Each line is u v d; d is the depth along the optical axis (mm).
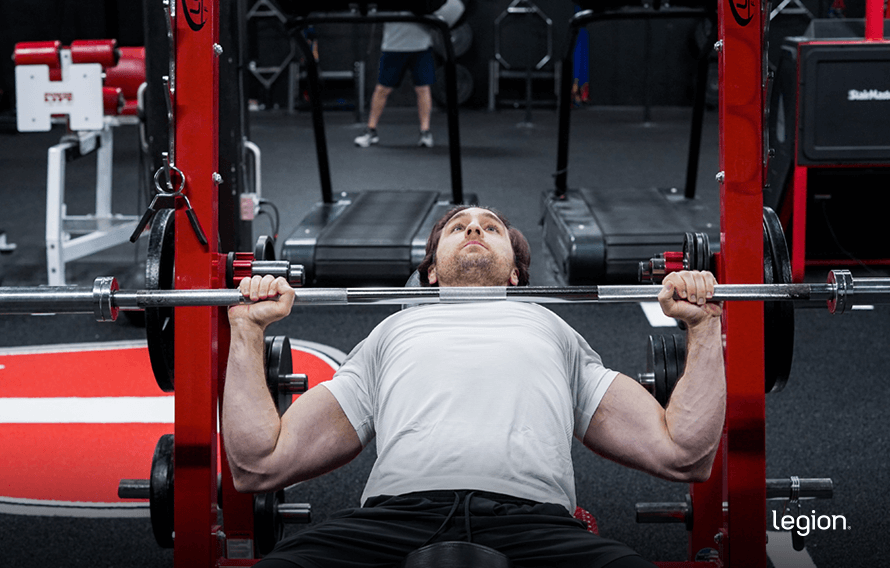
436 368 1582
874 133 3738
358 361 1747
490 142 8359
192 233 1779
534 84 10891
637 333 3650
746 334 1767
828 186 4172
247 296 1585
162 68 3395
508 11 10391
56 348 3545
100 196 4613
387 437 1567
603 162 7246
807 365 3328
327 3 3998
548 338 1681
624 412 1694
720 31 1822
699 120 4629
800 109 3746
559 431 1570
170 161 1766
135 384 3176
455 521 1420
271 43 10547
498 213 1980
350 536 1411
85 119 4035
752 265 1797
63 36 10078
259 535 1953
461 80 10508
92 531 2264
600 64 10656
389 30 7738
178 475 1777
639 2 4098
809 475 2535
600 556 1331
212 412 1777
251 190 4160
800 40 3832
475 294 1603
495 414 1532
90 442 2727
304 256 3955
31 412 2930
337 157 7555
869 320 3805
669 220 4254
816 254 4289
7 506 2369
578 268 3939
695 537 1978
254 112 10531
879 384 3152
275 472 1627
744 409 1773
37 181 6730
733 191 1796
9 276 4355
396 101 10914
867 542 2201
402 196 4941
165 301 1592
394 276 3943
